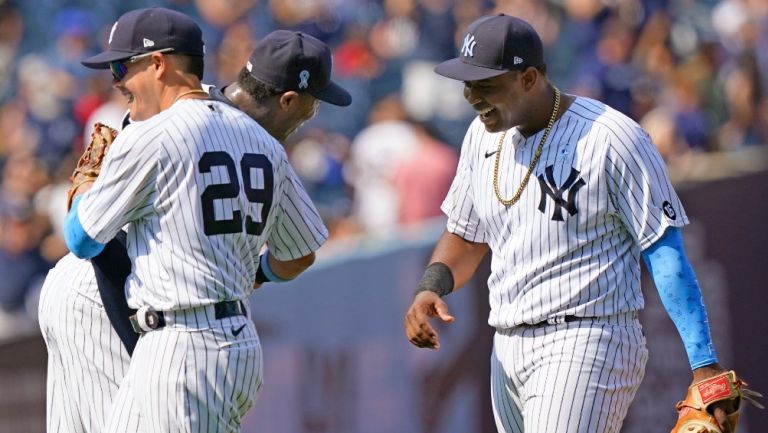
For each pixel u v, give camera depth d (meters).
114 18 49.75
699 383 15.35
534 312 15.84
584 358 15.59
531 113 15.73
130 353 16.30
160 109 16.06
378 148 39.34
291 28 49.16
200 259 15.40
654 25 48.38
